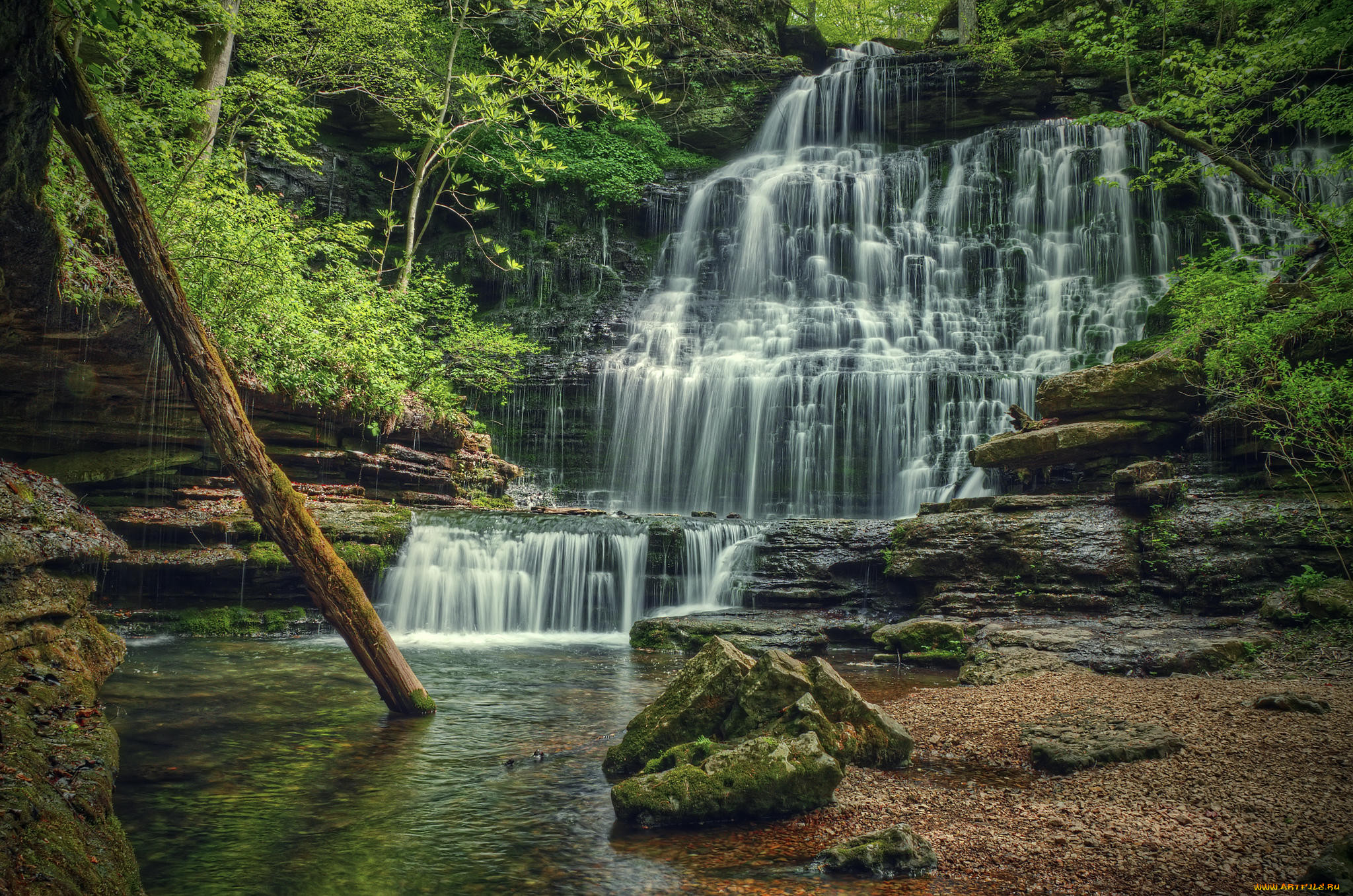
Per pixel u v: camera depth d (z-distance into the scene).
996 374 20.38
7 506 7.81
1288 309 12.10
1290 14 16.34
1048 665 9.81
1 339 10.24
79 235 11.30
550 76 19.97
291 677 9.62
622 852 5.02
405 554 14.03
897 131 30.66
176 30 14.95
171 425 12.68
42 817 4.07
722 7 33.19
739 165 31.23
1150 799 5.41
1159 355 14.01
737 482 22.25
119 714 7.77
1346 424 10.89
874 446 21.08
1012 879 4.43
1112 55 17.58
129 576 11.80
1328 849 4.33
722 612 13.97
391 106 23.19
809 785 5.61
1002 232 26.73
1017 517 13.27
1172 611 11.79
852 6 40.72
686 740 6.43
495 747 7.20
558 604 14.84
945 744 7.00
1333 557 10.88
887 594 14.21
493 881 4.61
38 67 6.38
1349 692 7.87
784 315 26.58
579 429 23.70
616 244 28.56
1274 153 24.91
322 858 4.90
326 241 20.23
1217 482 12.72
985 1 31.67
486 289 27.22
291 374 14.38
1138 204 25.17
